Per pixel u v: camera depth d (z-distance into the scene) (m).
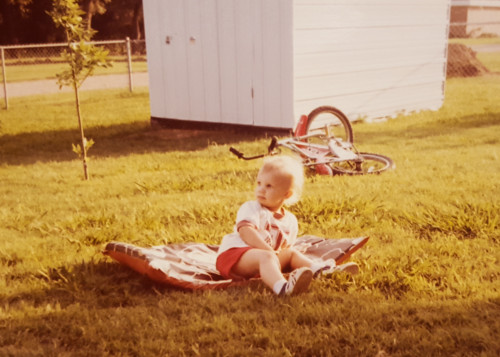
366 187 7.03
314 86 11.41
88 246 5.06
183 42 12.21
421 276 4.12
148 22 12.71
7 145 11.55
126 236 5.29
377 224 5.48
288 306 3.61
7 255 4.78
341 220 5.64
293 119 10.97
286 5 10.70
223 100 11.86
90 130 13.22
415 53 13.89
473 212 5.57
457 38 56.91
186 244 4.69
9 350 3.16
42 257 4.76
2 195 7.27
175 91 12.59
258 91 11.32
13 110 17.67
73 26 7.49
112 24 55.06
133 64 37.41
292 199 4.16
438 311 3.55
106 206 6.50
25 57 48.00
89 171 8.59
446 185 7.02
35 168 9.02
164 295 3.91
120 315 3.59
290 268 4.21
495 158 8.61
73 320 3.52
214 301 3.73
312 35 11.21
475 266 4.34
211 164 8.66
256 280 3.96
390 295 3.86
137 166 8.77
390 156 8.99
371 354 3.06
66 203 6.75
